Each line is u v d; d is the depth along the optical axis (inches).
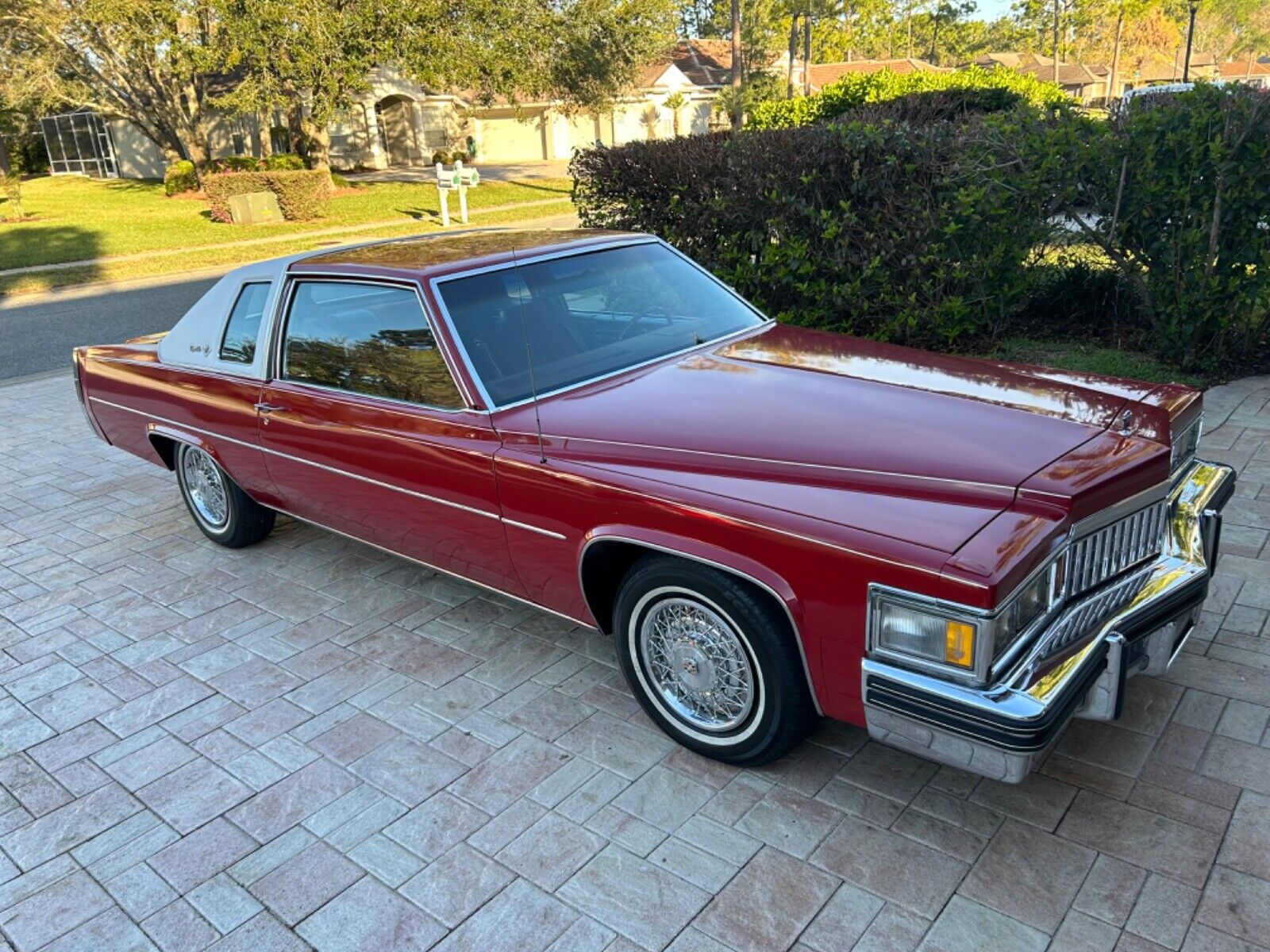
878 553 99.3
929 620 96.7
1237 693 133.3
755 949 99.0
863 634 102.4
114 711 152.4
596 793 124.3
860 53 4042.8
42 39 1120.2
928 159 298.2
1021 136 292.0
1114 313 317.7
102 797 131.5
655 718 133.9
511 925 104.7
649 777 126.6
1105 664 104.5
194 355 193.3
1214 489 130.3
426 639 167.3
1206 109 259.1
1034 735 92.9
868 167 307.1
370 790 128.4
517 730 139.0
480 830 119.3
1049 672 98.0
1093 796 116.3
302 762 135.5
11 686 161.9
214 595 191.0
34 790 134.1
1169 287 278.8
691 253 345.4
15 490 263.9
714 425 125.9
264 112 1104.8
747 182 323.6
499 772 130.0
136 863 118.6
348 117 1537.9
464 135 1846.7
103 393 221.3
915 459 111.8
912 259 302.2
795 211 316.5
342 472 163.0
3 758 142.2
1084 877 104.5
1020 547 95.8
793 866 109.3
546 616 173.5
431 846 117.4
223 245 871.7
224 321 186.5
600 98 1199.6
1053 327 333.1
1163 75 3742.6
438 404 145.4
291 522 229.0
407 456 148.6
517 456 133.0
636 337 159.3
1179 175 266.1
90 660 168.7
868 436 118.5
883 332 313.1
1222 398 256.2
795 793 121.4
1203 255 267.6
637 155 353.7
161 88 1219.9
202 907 110.9
